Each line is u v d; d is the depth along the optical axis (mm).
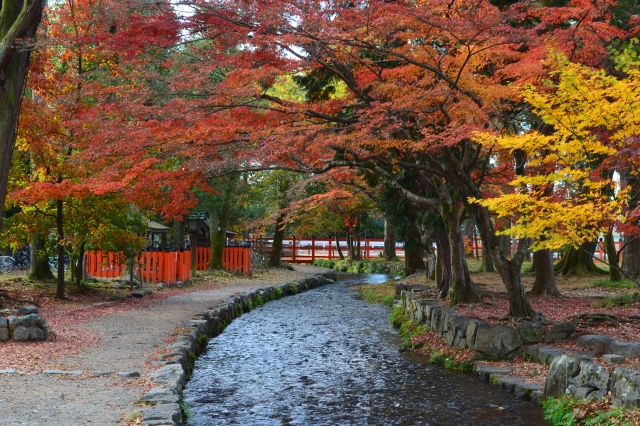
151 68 14477
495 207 8703
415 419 8430
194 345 12086
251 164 11797
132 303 17281
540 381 9773
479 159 17906
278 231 36281
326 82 16438
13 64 9211
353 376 10938
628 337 10844
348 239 44375
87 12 15172
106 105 10953
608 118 7680
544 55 10609
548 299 17359
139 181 12469
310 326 17047
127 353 10109
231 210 33531
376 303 22578
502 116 12078
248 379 10602
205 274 28016
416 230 21203
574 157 8188
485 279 24234
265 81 11109
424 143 10766
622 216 7734
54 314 14461
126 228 18375
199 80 10719
